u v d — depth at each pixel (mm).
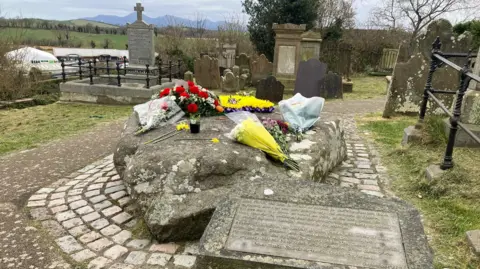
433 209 3447
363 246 2109
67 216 3500
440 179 3816
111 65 16953
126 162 3992
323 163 4188
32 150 5949
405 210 2418
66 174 4738
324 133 4578
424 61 7812
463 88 3693
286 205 2473
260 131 3811
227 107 5305
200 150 3516
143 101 10109
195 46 22938
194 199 3051
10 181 4504
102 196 3949
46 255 2865
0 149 6035
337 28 22125
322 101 4895
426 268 1944
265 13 20219
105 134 7023
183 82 12109
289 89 13609
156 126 4461
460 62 7988
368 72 21875
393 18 25844
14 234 3182
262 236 2197
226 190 3184
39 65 16203
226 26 25953
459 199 3500
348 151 5574
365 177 4453
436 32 7898
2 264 2752
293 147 4121
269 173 3473
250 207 2455
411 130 5359
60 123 8047
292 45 13648
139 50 11781
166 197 3062
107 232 3193
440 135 4973
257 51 21750
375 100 11938
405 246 2102
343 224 2287
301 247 2109
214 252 2092
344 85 14164
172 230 2967
